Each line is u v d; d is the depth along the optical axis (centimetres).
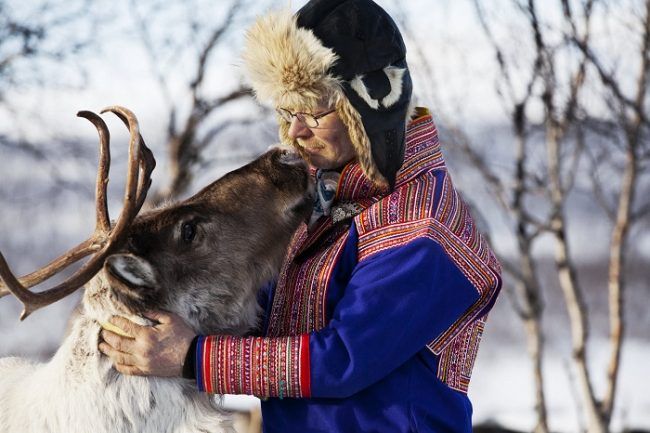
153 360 322
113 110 325
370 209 336
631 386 1116
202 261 345
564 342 1478
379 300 315
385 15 334
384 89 326
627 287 1845
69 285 308
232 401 773
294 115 338
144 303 326
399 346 315
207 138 783
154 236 340
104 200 334
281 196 355
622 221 675
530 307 679
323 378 313
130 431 327
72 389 330
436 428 332
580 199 2380
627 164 669
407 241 323
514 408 995
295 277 347
